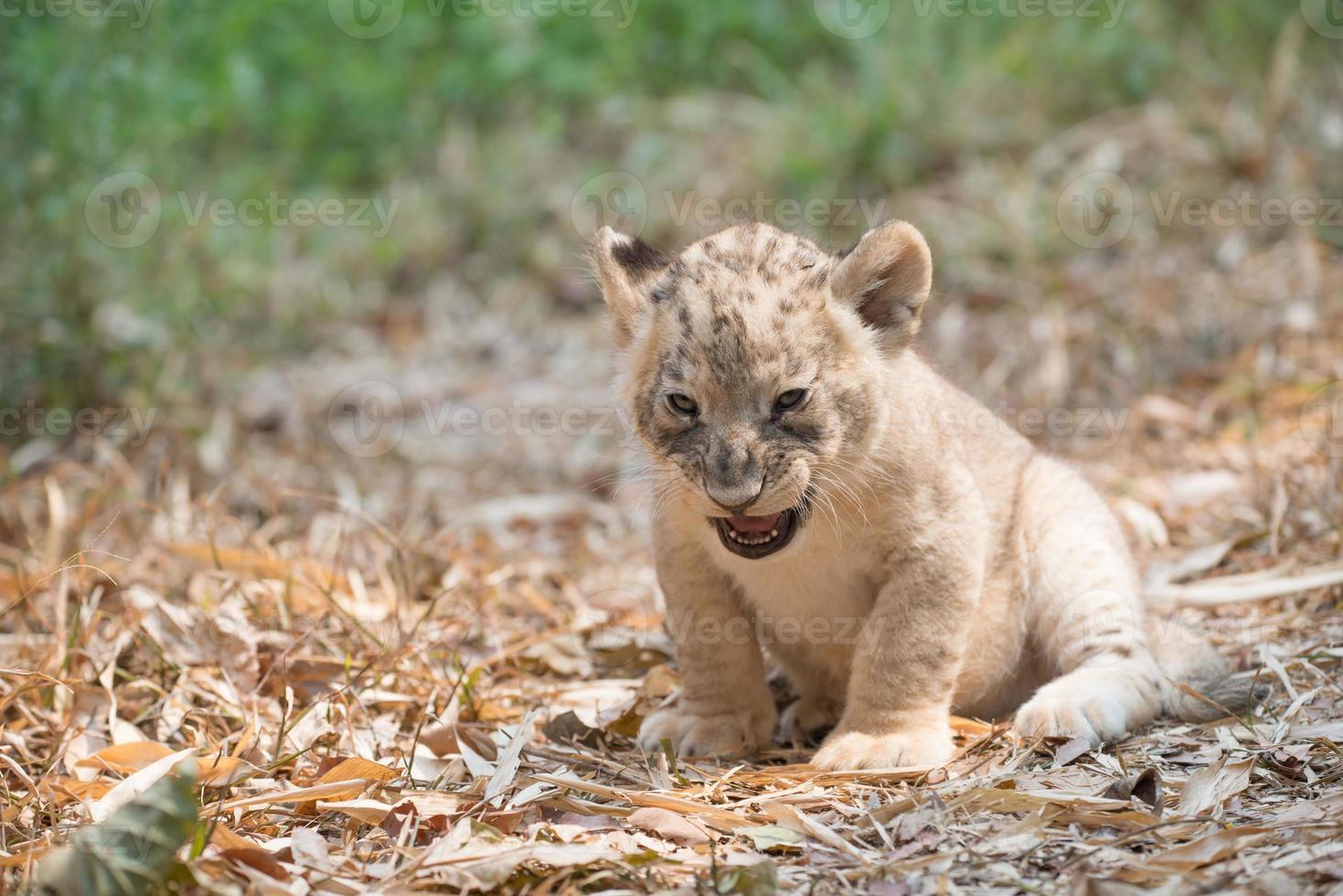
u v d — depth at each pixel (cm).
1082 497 953
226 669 948
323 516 1280
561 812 729
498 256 1994
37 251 1477
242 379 1666
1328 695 847
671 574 873
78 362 1475
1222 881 602
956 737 859
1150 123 1917
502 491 1449
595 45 2269
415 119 2162
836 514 823
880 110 1969
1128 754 798
